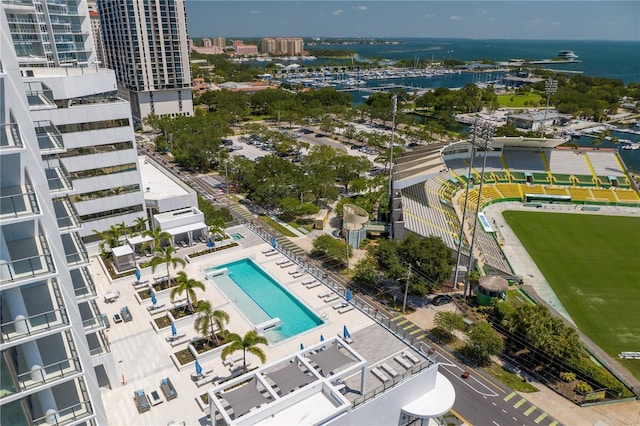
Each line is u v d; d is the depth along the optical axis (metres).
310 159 128.88
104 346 44.84
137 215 78.94
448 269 68.88
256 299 63.97
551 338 54.75
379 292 72.69
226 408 38.22
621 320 67.88
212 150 138.12
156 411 43.03
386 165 142.25
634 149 178.50
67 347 33.53
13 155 29.45
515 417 48.81
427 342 60.78
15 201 29.95
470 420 48.31
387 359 47.28
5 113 28.44
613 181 128.38
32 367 29.70
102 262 70.69
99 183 73.44
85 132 69.69
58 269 31.69
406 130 179.62
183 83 199.00
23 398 30.67
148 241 70.75
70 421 31.50
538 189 125.56
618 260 88.12
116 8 182.50
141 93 191.25
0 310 30.11
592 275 81.94
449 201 108.94
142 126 192.12
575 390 52.59
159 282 65.06
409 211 93.44
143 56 185.12
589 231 102.62
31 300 32.94
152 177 92.19
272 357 50.75
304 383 39.16
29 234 33.00
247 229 86.00
